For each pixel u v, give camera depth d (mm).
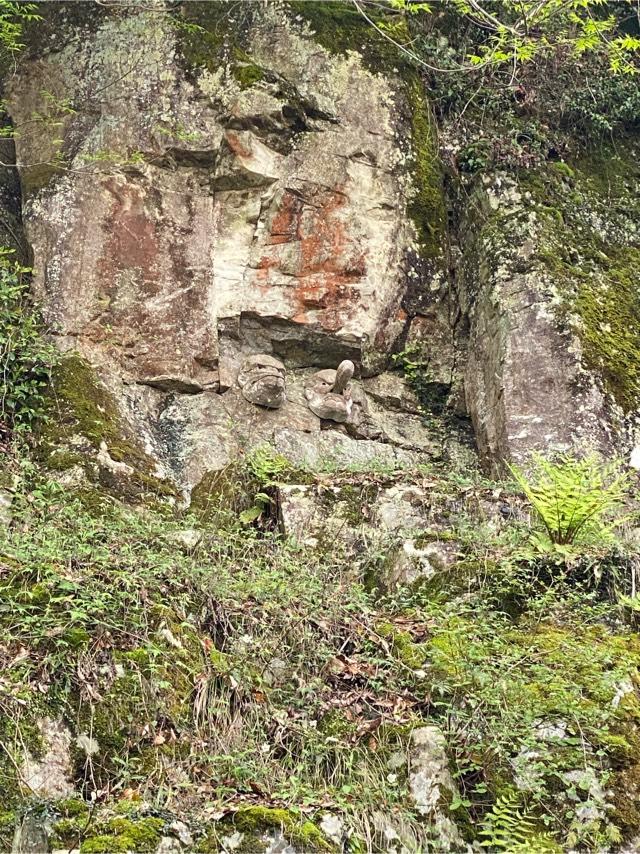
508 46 9125
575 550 6105
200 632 5340
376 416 8531
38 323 7820
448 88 9625
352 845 4438
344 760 4863
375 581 6461
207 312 8242
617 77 10117
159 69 8750
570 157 9656
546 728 4926
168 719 4766
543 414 7770
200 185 8578
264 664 5371
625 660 5332
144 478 7141
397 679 5297
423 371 8758
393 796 4652
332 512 6836
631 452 7602
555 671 5176
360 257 8695
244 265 8492
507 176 9133
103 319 7953
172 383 7988
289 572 6199
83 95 8711
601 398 7770
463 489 6922
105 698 4652
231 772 4664
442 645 5363
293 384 8422
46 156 8547
